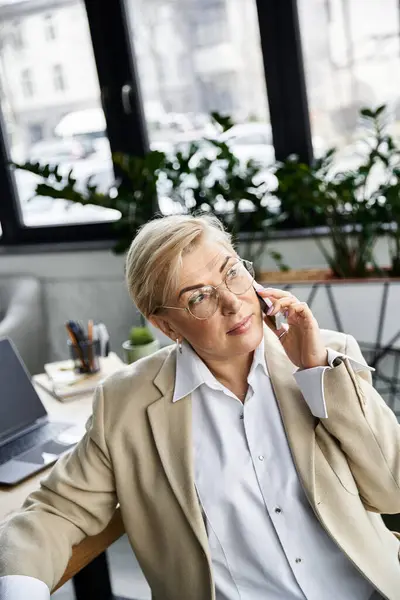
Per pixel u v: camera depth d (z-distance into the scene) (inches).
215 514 49.7
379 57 118.0
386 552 49.8
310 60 124.3
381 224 108.8
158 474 51.0
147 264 48.8
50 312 156.6
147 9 137.5
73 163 155.1
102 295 150.3
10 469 62.4
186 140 140.1
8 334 144.6
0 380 71.1
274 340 54.5
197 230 48.8
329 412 49.1
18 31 152.6
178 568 49.7
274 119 129.2
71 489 51.7
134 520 51.5
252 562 49.3
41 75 153.0
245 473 50.1
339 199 110.3
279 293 49.7
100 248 147.9
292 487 49.5
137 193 130.2
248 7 127.7
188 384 51.8
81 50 147.2
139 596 86.0
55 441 67.0
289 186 112.1
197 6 132.3
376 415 49.7
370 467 48.7
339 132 125.0
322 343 50.4
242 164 134.0
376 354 92.6
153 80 140.9
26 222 165.6
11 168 162.7
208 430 51.7
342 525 48.4
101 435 52.2
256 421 51.1
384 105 104.0
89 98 149.6
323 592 48.4
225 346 48.6
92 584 82.0
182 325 49.2
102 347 93.4
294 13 122.4
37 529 49.0
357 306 93.7
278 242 129.0
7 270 161.5
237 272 48.7
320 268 126.0
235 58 131.4
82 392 79.7
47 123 155.9
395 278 102.6
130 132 145.0
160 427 51.7
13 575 45.3
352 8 118.1
